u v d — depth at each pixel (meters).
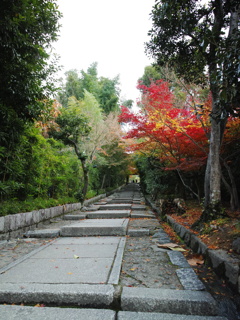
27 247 3.86
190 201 8.82
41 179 6.84
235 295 2.15
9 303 2.04
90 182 15.27
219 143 4.30
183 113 6.21
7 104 4.56
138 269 2.71
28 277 2.41
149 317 1.80
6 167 4.76
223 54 2.42
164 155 8.38
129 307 1.94
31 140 6.06
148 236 4.70
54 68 5.84
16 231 4.67
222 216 4.06
